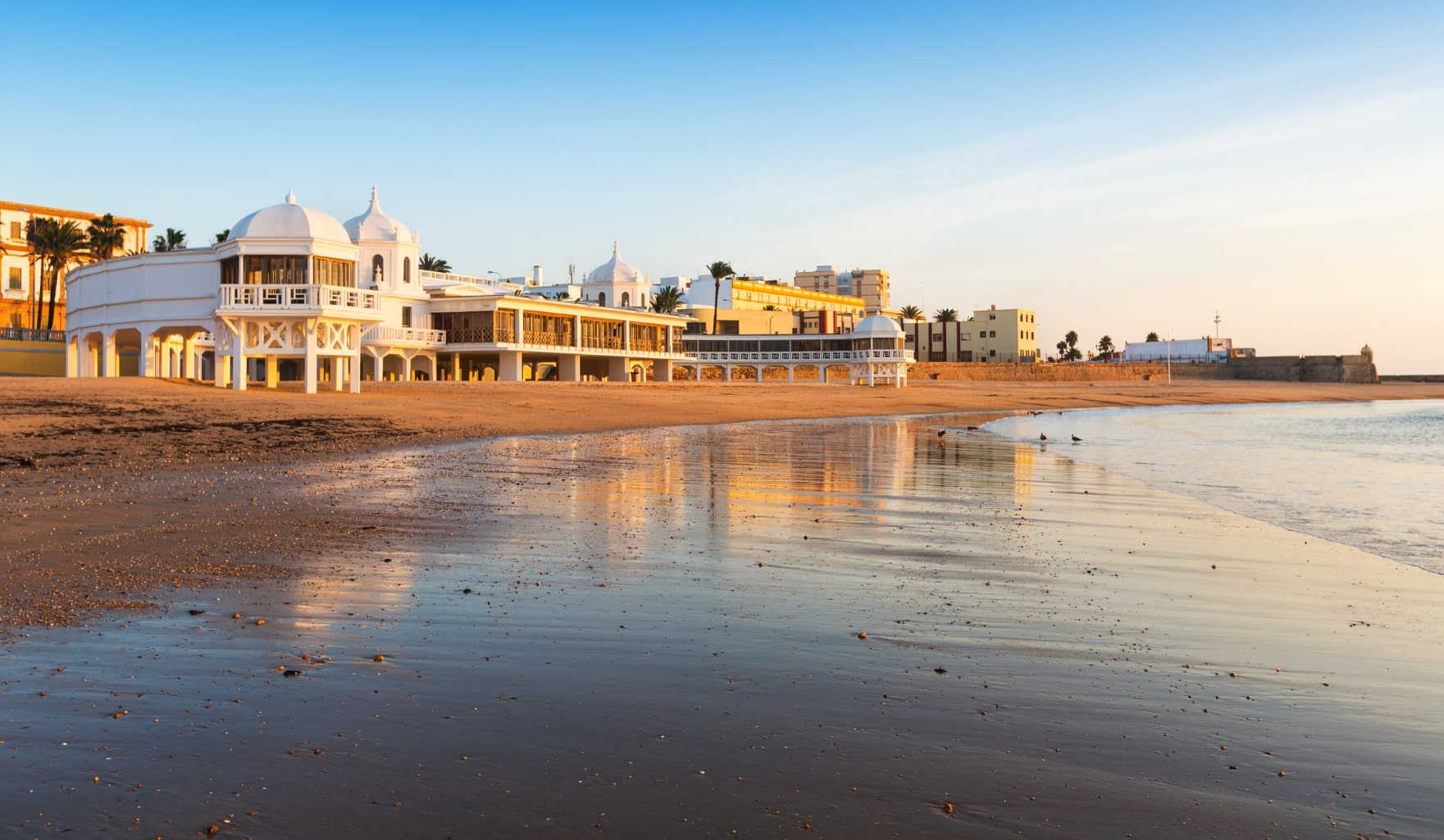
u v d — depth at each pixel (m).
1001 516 18.36
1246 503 23.14
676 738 6.41
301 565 11.62
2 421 29.27
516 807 5.34
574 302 89.56
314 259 46.59
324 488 19.48
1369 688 8.03
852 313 179.62
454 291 80.62
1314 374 176.50
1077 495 22.67
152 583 10.43
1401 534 18.70
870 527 16.39
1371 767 6.29
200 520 14.73
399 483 20.77
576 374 83.50
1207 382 162.25
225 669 7.59
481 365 84.19
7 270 92.38
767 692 7.41
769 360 115.50
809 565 12.69
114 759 5.83
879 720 6.87
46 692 6.92
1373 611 11.16
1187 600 11.34
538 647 8.48
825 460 30.34
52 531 13.33
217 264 48.16
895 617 9.94
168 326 49.50
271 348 46.72
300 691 7.12
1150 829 5.31
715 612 9.95
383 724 6.51
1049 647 8.96
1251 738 6.75
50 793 5.36
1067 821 5.37
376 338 70.50
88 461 23.05
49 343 71.06
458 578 11.26
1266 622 10.36
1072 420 70.81
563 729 6.51
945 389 114.81
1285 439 51.56
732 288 144.75
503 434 37.75
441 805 5.34
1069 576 12.52
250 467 23.16
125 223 103.81
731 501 19.38
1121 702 7.45
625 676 7.69
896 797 5.61
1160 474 30.27
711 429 47.78
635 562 12.59
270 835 4.96
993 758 6.23
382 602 9.95
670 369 97.75
